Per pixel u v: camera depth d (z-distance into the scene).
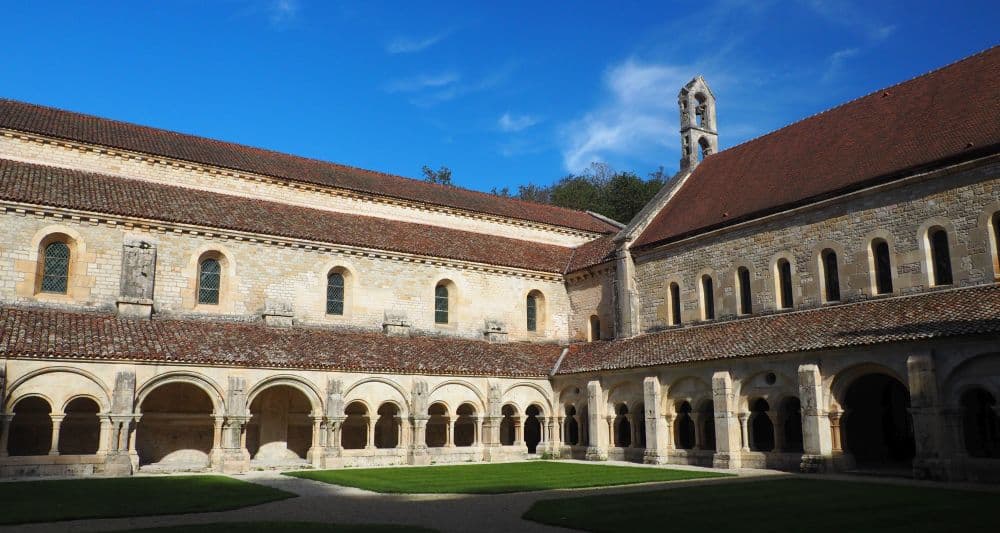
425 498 22.14
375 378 37.56
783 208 36.44
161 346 33.00
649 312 43.47
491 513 18.73
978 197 29.47
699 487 24.27
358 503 20.97
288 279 40.94
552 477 28.47
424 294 45.19
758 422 39.22
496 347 45.25
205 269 39.19
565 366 43.84
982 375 25.16
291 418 39.12
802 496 21.19
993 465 24.58
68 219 35.44
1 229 33.91
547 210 59.28
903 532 14.82
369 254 43.50
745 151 45.97
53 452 29.62
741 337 34.72
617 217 82.25
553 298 50.16
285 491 24.03
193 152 44.81
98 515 18.23
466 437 45.72
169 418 36.38
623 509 18.83
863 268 33.06
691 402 35.69
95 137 41.31
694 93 50.91
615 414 40.19
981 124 31.09
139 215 36.78
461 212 52.22
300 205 46.41
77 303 35.09
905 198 31.94
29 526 16.83
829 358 29.78
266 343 36.44
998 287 28.05
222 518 18.11
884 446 35.44
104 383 30.86
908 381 26.88
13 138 38.59
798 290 35.56
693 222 42.09
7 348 28.95
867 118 38.66
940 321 27.02
